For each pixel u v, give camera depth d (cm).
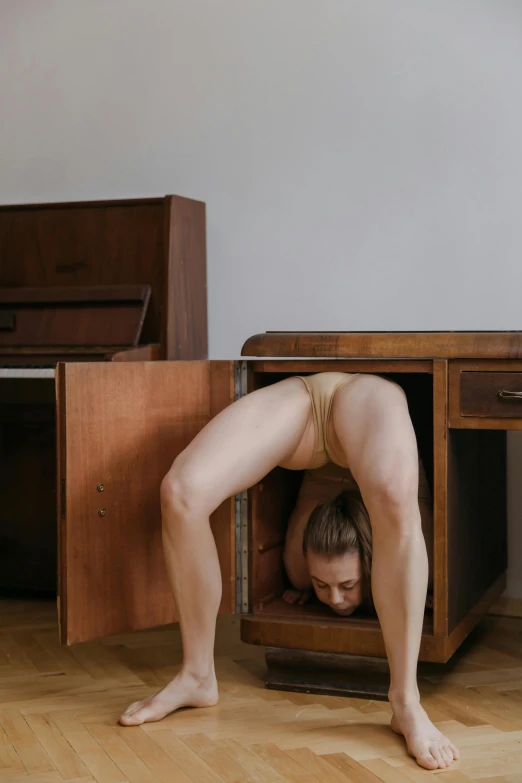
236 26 309
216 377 217
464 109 281
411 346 198
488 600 244
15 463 292
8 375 269
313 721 188
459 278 284
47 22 332
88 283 306
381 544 180
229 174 311
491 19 278
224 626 265
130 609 202
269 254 307
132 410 201
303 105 301
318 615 212
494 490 256
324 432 204
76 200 332
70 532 189
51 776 161
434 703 199
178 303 294
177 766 165
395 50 289
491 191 279
